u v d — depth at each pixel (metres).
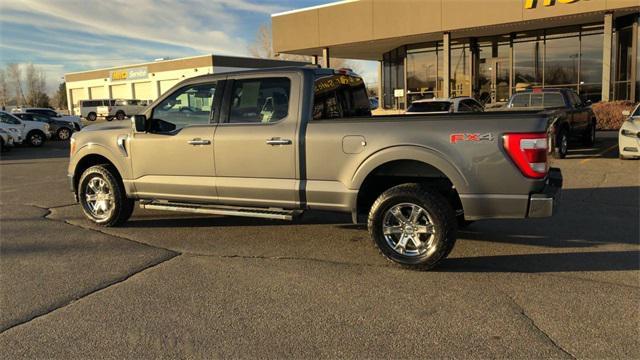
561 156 12.86
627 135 11.90
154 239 6.39
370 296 4.44
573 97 14.37
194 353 3.50
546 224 6.80
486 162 4.77
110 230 6.88
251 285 4.73
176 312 4.15
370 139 5.15
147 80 61.75
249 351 3.51
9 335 3.79
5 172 13.72
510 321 3.91
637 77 19.42
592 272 4.95
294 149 5.52
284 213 5.71
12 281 4.90
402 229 5.12
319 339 3.67
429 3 21.42
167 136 6.30
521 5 19.34
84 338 3.73
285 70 5.75
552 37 22.05
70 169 7.22
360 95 6.87
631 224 6.71
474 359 3.38
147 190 6.56
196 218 7.53
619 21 20.34
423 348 3.52
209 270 5.17
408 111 14.40
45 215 7.88
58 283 4.84
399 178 5.70
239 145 5.82
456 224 4.99
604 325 3.81
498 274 4.95
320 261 5.43
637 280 4.72
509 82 23.58
